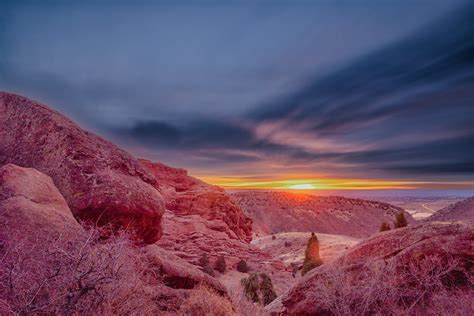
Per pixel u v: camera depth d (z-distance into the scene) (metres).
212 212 52.06
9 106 9.05
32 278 3.29
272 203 185.62
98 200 6.84
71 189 6.99
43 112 8.39
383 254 6.56
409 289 5.98
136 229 7.36
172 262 6.72
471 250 5.85
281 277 36.56
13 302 3.07
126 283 4.12
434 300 5.53
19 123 8.56
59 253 3.53
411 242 6.42
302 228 161.00
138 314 4.15
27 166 7.72
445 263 5.95
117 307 3.87
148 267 5.88
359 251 6.90
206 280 6.75
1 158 8.11
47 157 7.69
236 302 7.23
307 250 28.23
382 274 6.15
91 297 3.58
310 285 6.92
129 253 4.88
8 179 5.57
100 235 5.97
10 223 4.46
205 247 38.09
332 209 187.38
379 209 198.88
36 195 5.60
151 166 59.25
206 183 63.38
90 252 3.61
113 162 8.09
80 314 3.42
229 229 48.31
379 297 6.02
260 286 14.78
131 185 7.63
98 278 3.52
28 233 4.41
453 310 5.25
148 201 7.57
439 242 6.07
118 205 6.98
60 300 3.34
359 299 6.19
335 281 6.38
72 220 5.29
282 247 74.38
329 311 6.47
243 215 59.69
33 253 3.64
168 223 41.50
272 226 160.38
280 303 8.14
